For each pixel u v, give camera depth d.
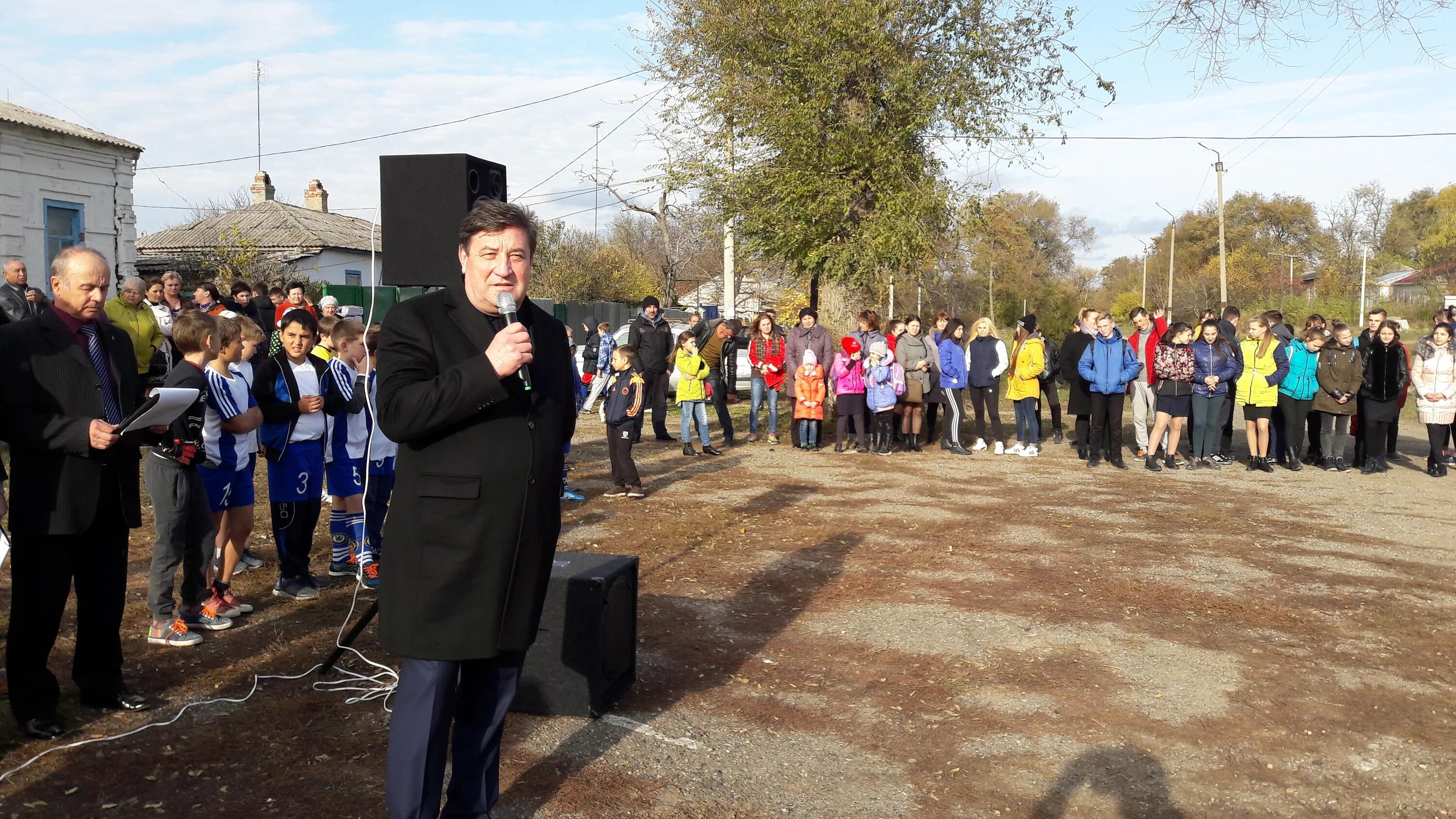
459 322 2.94
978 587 6.59
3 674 4.66
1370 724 4.46
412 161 4.66
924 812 3.57
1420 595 6.58
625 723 4.30
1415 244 66.00
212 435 5.32
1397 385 11.69
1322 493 10.45
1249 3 6.86
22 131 17.69
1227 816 3.59
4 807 3.41
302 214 34.16
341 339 6.18
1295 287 59.62
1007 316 58.50
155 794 3.56
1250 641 5.59
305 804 3.51
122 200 19.78
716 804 3.59
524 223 2.95
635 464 11.90
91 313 3.96
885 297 18.69
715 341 13.89
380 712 4.34
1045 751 4.09
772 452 13.20
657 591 6.38
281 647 5.15
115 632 4.24
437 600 2.80
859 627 5.71
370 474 6.45
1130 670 5.08
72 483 3.87
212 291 11.22
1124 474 11.68
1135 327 13.21
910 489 10.38
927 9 14.57
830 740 4.18
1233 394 12.92
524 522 2.87
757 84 15.02
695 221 19.39
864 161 14.70
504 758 3.92
